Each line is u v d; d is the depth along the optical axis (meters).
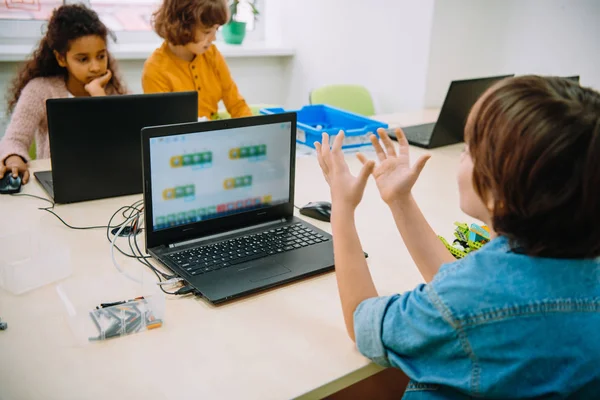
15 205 1.49
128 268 1.19
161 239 1.22
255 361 0.91
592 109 0.67
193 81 2.47
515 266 0.74
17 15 2.94
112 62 2.18
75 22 1.95
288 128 1.34
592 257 0.73
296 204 1.58
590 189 0.66
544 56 2.76
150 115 1.54
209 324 1.00
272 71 3.88
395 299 0.87
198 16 2.16
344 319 0.96
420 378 0.80
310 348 0.95
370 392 1.26
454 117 2.18
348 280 0.95
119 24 3.31
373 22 3.19
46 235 1.32
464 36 2.99
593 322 0.74
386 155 1.12
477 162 0.75
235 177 1.29
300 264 1.20
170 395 0.83
